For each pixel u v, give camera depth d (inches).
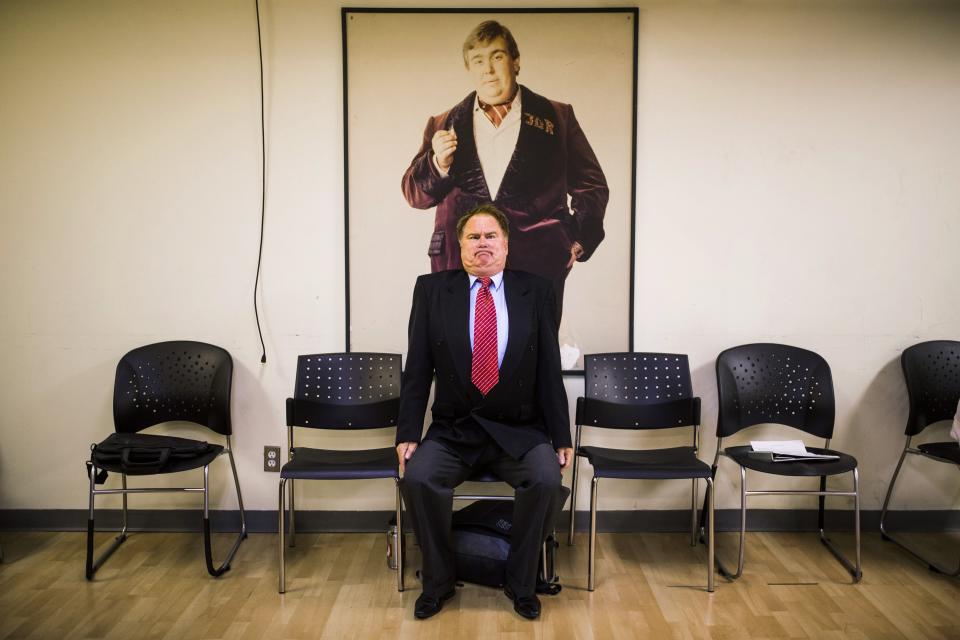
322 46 114.0
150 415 111.7
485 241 98.6
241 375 117.3
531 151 114.4
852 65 114.6
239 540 114.3
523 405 99.4
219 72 113.9
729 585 99.3
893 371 118.5
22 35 112.6
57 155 114.1
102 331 116.3
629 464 100.6
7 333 116.1
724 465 119.5
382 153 114.4
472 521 100.0
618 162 114.7
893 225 116.6
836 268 117.2
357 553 110.7
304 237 116.0
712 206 116.3
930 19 114.0
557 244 115.4
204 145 114.7
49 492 118.1
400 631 86.5
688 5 113.7
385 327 116.5
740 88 114.8
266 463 118.0
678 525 119.6
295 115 114.6
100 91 113.5
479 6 113.4
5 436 117.3
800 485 119.3
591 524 98.0
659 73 114.6
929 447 109.8
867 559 108.2
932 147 115.8
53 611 90.7
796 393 113.7
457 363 97.8
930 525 119.6
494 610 92.0
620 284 116.0
